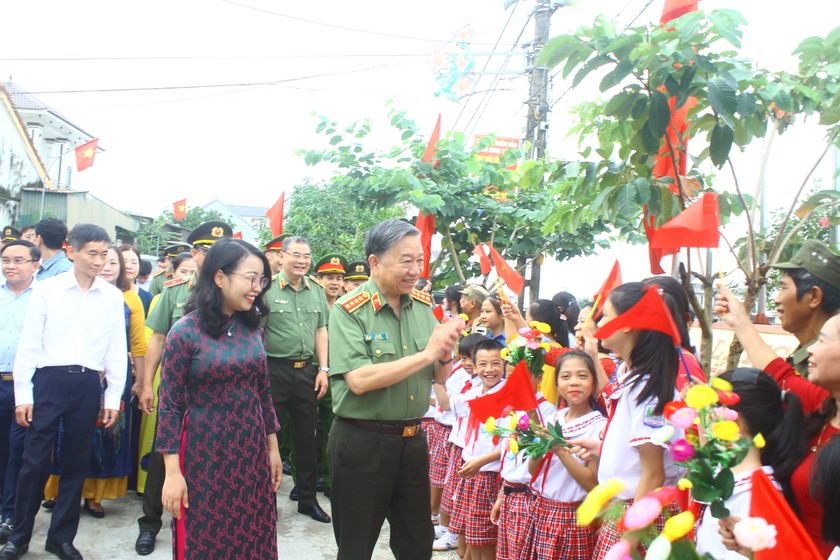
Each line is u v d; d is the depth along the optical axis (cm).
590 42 277
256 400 313
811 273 233
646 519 126
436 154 621
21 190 2269
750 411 206
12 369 445
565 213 344
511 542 320
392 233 300
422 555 321
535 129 910
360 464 304
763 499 138
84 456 405
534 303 410
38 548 417
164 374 299
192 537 295
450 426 488
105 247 412
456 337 277
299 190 1187
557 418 322
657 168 308
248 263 303
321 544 450
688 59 257
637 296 249
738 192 297
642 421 229
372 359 304
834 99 274
